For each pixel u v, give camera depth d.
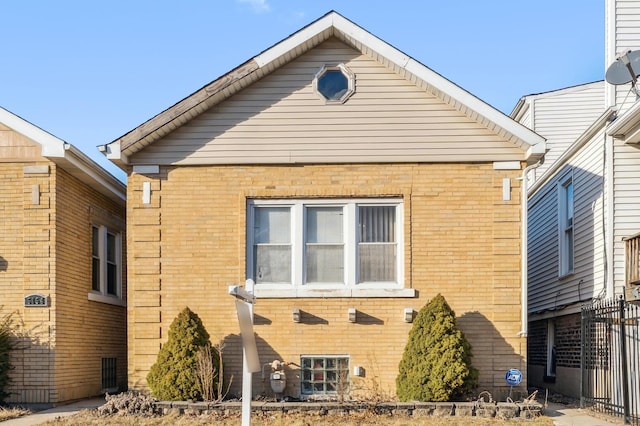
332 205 12.30
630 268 12.11
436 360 11.07
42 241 12.24
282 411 10.91
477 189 12.12
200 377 11.19
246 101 12.31
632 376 11.05
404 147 12.18
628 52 12.52
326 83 12.41
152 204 12.18
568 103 20.47
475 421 10.40
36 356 11.98
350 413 10.90
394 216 12.33
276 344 11.91
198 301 12.04
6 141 12.37
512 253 11.98
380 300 11.95
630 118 12.04
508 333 11.83
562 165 16.03
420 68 11.86
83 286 13.59
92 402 12.96
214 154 12.23
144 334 11.98
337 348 11.88
